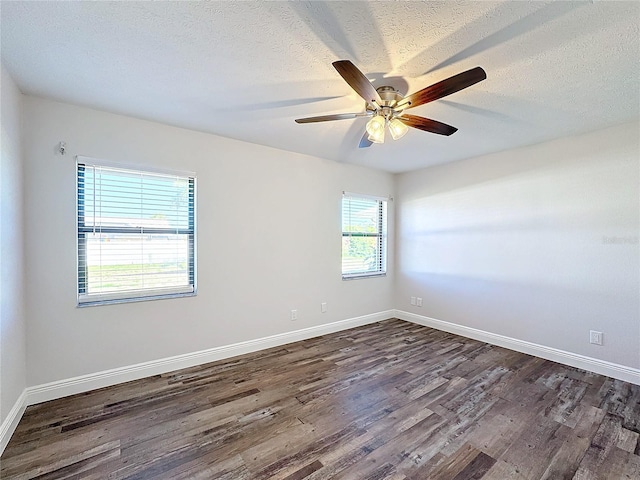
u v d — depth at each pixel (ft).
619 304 8.95
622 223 8.89
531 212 10.81
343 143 10.80
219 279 10.21
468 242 12.72
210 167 9.94
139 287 8.92
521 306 11.09
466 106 7.68
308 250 12.45
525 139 10.19
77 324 7.96
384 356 10.64
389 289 15.66
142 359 8.87
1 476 5.23
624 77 6.28
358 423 6.77
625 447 6.02
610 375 9.06
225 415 7.04
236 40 5.22
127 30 4.97
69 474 5.29
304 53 5.58
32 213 7.37
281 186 11.59
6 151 6.18
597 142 9.31
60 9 4.49
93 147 8.05
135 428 6.53
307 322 12.50
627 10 4.42
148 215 9.02
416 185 14.83
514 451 5.91
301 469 5.43
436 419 6.94
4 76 6.07
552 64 5.83
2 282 5.96
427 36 5.06
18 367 6.81
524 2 4.31
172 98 7.39
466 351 11.14
